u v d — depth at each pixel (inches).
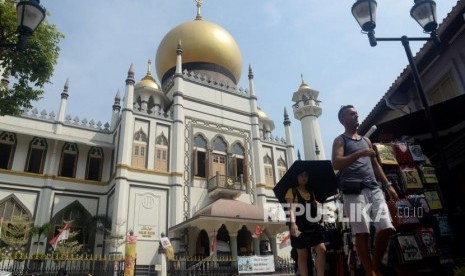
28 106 474.3
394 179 229.5
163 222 970.1
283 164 1285.7
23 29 304.5
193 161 1089.4
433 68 413.4
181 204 1006.4
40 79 467.2
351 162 164.6
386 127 311.0
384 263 215.2
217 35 1398.9
